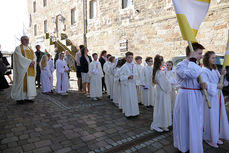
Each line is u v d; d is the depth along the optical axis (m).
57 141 2.97
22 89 5.37
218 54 6.89
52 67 7.73
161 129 3.47
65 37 16.03
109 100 6.15
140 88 5.62
